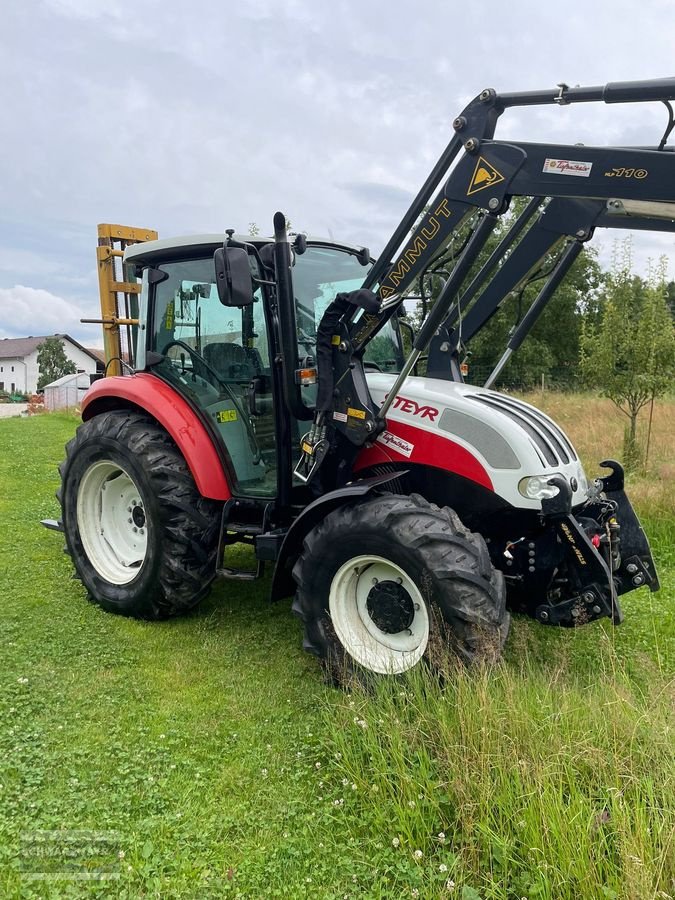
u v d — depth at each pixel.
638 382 9.01
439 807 2.70
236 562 5.97
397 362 5.15
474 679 3.17
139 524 5.05
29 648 4.32
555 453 3.84
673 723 2.86
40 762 3.14
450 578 3.35
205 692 3.83
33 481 9.62
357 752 3.08
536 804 2.50
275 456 4.45
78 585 5.52
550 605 3.72
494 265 4.42
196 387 4.72
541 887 2.29
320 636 3.84
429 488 4.02
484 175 3.53
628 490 7.38
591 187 3.33
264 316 4.29
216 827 2.75
